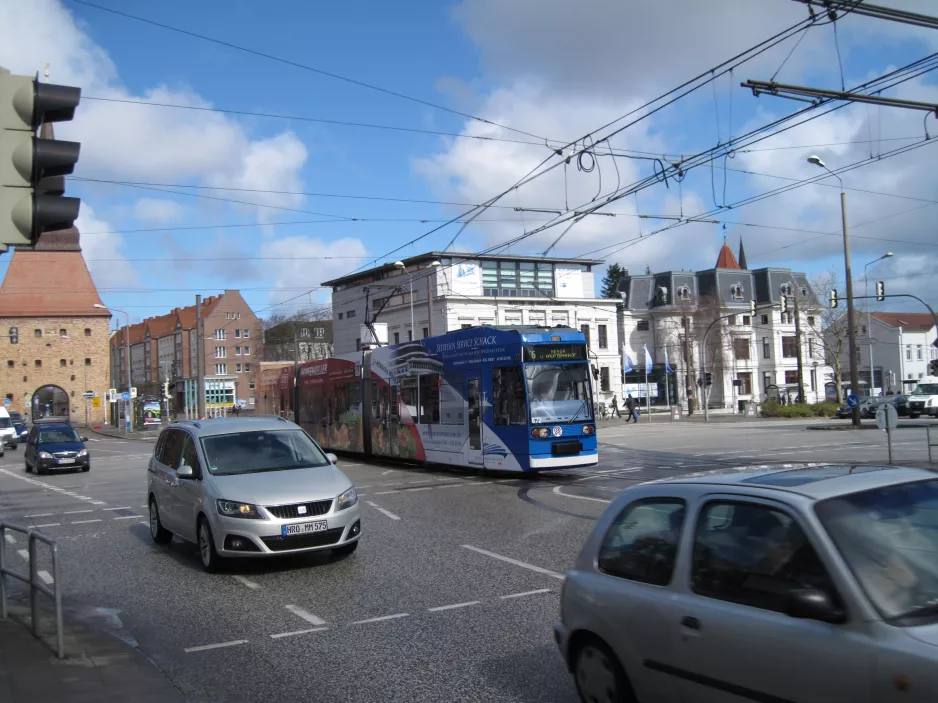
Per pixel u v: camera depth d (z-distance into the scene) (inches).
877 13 410.0
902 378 3604.8
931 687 117.0
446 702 200.4
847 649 128.4
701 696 152.4
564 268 2482.8
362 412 1004.6
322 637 261.9
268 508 354.3
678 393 2605.8
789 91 464.1
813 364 2915.8
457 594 308.0
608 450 1058.1
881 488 154.6
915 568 138.6
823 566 137.6
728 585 152.6
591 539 191.3
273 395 1360.7
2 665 239.5
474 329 770.8
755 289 3053.6
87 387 3592.5
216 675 229.8
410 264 2369.6
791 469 176.7
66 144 237.0
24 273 3580.2
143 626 286.2
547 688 207.0
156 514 454.3
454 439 792.9
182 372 4574.3
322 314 4030.5
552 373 713.6
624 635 169.9
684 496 172.4
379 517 520.1
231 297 4338.1
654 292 3058.6
